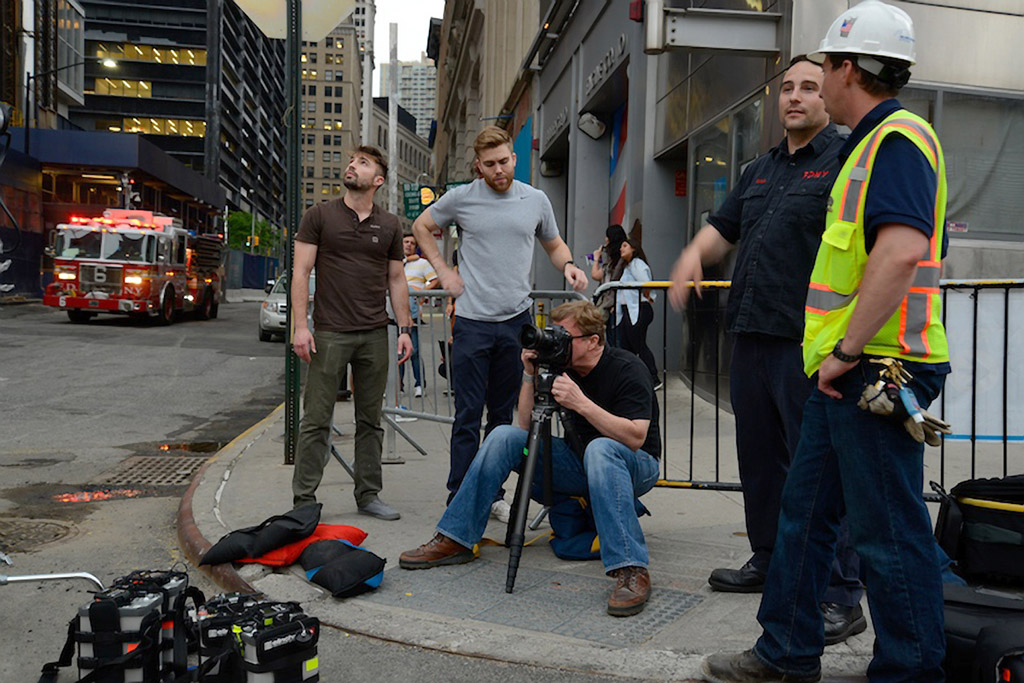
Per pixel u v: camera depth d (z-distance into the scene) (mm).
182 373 12789
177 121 111750
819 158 3049
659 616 3219
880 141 2221
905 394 2188
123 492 5684
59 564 4113
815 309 2408
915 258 2096
